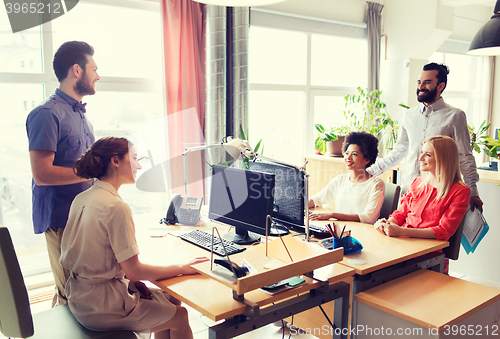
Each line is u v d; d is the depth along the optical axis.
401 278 1.76
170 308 1.53
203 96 3.37
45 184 1.77
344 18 4.44
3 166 2.75
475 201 2.36
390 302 1.53
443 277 1.77
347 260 1.66
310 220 2.24
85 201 1.42
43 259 2.96
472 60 6.25
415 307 1.49
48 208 1.83
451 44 5.77
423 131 2.62
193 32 3.23
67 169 1.81
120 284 1.43
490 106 6.27
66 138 1.86
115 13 3.02
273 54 4.10
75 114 1.92
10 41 2.65
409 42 4.56
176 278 1.48
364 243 1.87
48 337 1.37
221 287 1.40
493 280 2.90
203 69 3.35
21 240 2.86
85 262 1.39
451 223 1.92
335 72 4.62
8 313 1.33
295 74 4.30
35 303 2.58
